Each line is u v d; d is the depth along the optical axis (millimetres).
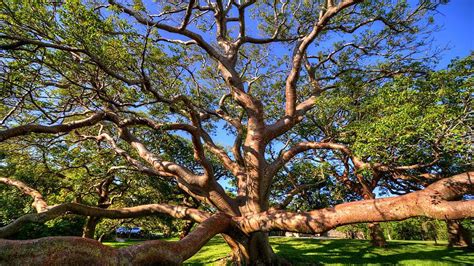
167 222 20859
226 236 10188
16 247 4039
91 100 8602
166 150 17750
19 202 14219
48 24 6230
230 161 12305
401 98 7945
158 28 10633
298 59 11469
